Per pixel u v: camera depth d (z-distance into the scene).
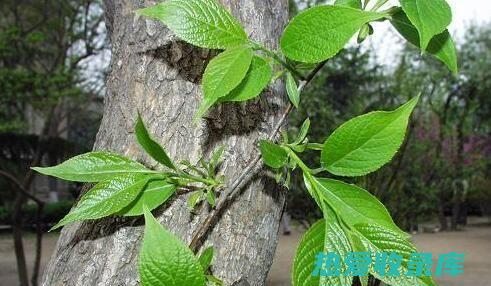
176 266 0.27
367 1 0.40
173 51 0.53
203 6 0.35
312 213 2.30
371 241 0.31
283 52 0.32
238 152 0.50
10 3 3.99
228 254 0.49
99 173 0.40
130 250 0.49
